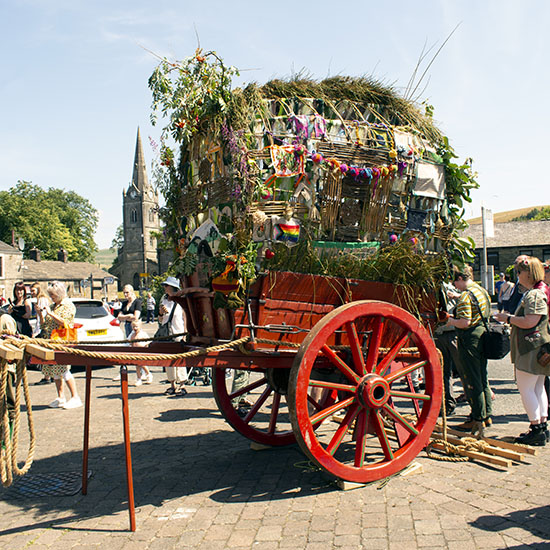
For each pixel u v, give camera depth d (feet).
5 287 199.11
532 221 163.43
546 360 16.37
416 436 15.02
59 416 24.16
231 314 14.40
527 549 10.18
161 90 15.24
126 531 12.05
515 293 23.58
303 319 14.73
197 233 15.33
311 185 14.85
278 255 14.20
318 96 16.69
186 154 17.31
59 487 15.05
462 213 17.81
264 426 21.45
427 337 15.47
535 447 16.96
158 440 19.90
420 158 16.67
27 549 11.35
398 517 12.02
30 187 253.65
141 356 12.59
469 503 12.58
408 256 15.66
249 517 12.51
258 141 14.53
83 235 273.54
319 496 13.62
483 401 17.99
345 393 16.60
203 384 32.63
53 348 11.89
